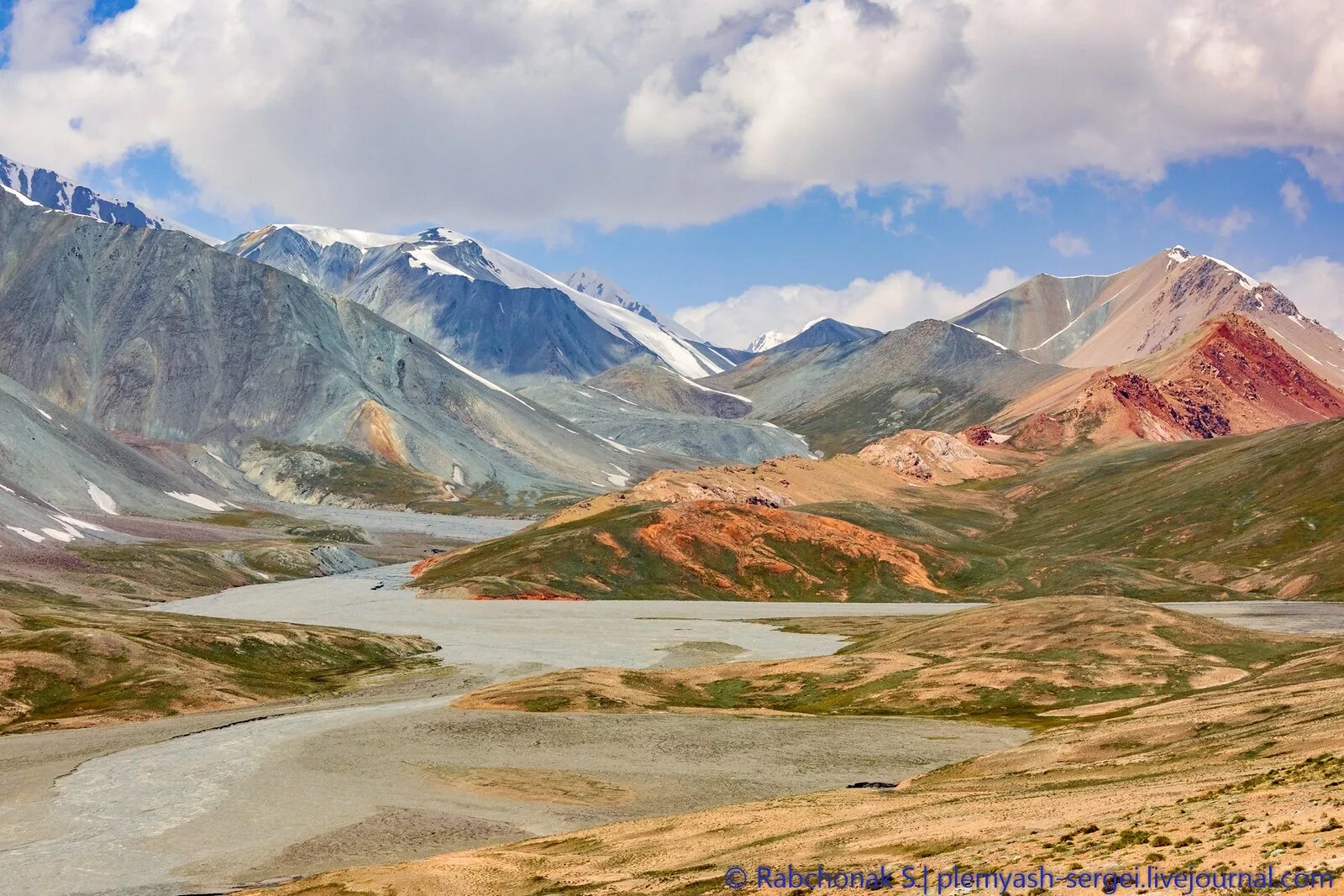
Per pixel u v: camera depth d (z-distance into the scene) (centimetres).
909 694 13450
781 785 9181
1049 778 7625
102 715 13000
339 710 13275
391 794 9200
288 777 9806
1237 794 5241
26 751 11088
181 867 7450
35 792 9412
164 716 13188
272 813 8688
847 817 6712
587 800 8906
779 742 10869
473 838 7981
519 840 7869
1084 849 4594
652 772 9794
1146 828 4734
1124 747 8456
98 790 9419
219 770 10075
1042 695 13125
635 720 12056
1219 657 14750
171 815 8681
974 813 6141
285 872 7294
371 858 7562
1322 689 8938
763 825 6912
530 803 8875
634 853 6575
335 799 9088
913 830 5888
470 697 13612
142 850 7825
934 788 8006
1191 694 11969
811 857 5625
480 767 10075
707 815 7525
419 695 14512
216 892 6906
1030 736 10769
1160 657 14588
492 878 6359
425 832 8138
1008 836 5228
